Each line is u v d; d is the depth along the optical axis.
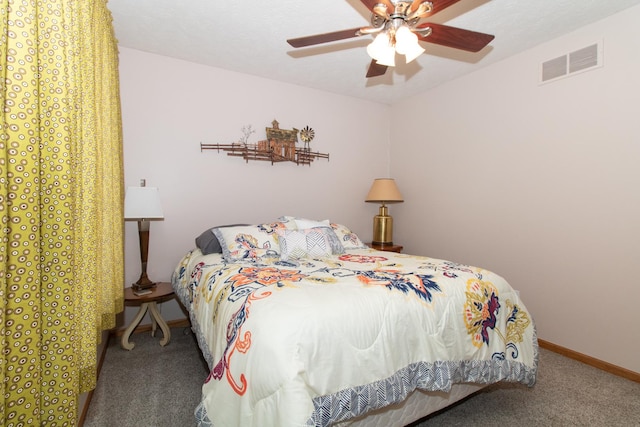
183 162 2.75
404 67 2.85
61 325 0.96
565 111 2.30
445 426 1.49
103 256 1.70
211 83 2.84
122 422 1.49
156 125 2.63
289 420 0.90
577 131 2.23
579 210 2.23
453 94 3.15
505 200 2.71
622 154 2.02
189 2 1.93
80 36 1.18
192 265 2.29
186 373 1.96
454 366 1.37
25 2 0.78
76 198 1.13
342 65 2.81
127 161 2.53
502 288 1.67
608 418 1.57
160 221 2.68
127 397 1.70
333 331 1.13
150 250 2.65
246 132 3.01
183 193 2.76
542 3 1.94
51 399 0.95
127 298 2.17
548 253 2.42
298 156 3.28
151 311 2.37
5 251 0.72
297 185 3.32
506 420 1.54
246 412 1.01
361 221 3.79
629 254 1.99
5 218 0.72
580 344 2.23
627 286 2.00
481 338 1.50
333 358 1.10
